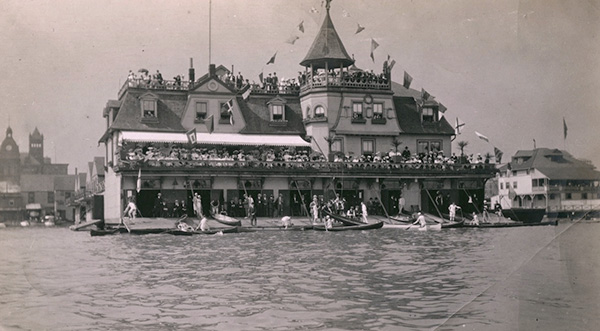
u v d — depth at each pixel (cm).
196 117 5762
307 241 3644
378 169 5716
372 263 2509
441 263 2334
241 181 5497
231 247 3319
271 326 1578
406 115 6319
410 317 1630
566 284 1805
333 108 5972
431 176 5784
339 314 1683
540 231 2077
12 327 1576
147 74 5712
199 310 1758
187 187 5328
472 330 1497
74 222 4669
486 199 5309
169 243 3584
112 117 5650
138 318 1653
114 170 5269
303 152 5959
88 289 2019
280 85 6116
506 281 1802
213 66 5853
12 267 2258
